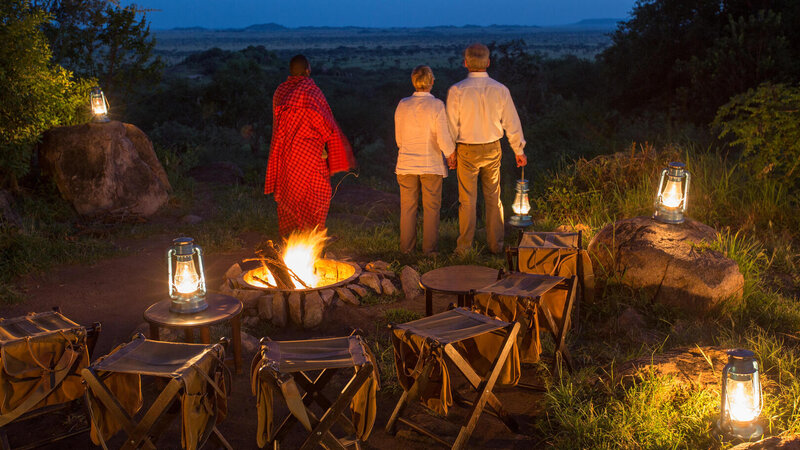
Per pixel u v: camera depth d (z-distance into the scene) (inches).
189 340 156.1
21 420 135.7
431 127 246.7
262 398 119.6
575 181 321.4
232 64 1244.5
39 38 313.9
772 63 608.7
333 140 243.6
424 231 261.6
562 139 616.4
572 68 1321.4
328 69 3075.8
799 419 129.3
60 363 130.7
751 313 196.7
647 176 306.3
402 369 136.5
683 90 677.3
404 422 140.8
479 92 241.8
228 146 884.0
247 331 196.1
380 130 1346.0
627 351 176.9
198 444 119.1
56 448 136.8
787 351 168.9
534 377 166.2
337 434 144.5
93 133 325.7
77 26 454.9
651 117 707.4
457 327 136.9
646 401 142.3
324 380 135.0
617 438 130.5
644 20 809.5
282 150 243.0
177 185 396.5
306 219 244.8
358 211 372.2
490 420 146.2
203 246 285.3
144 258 275.1
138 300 227.0
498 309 160.6
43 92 315.0
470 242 259.9
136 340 130.3
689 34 732.7
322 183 244.1
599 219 289.0
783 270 232.1
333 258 253.9
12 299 222.1
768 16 638.5
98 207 323.9
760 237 259.6
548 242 203.6
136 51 474.9
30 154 310.7
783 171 287.3
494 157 249.1
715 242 213.5
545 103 1133.7
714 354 158.4
